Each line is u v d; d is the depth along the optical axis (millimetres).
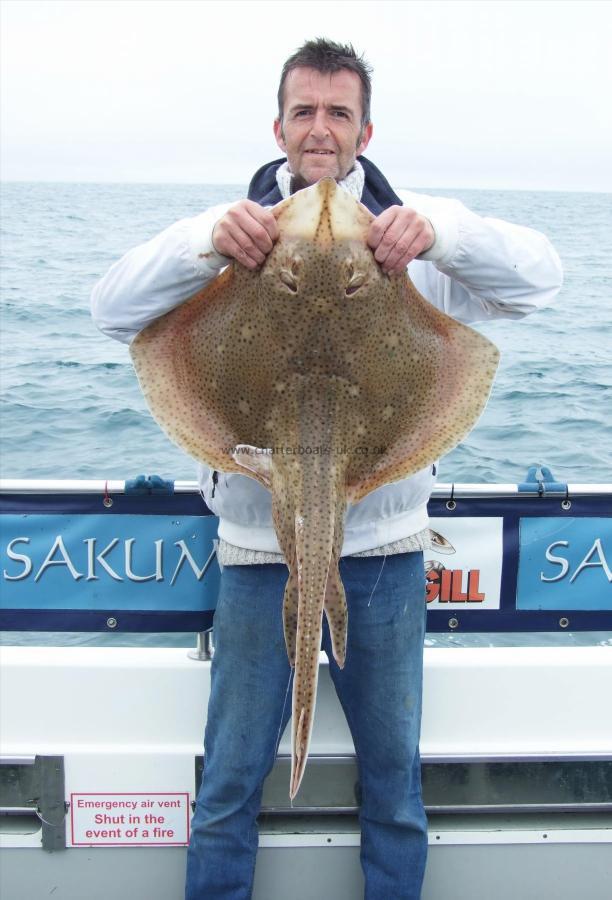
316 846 2703
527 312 2355
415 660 2516
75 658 2904
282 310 2020
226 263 2133
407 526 2477
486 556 2910
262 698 2465
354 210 1996
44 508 2834
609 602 2951
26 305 15984
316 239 1963
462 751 2719
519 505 2887
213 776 2508
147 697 2826
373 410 2121
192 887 2547
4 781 2715
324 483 2084
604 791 2744
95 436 8641
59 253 25125
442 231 2131
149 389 2201
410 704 2500
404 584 2492
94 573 2875
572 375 10719
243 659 2469
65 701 2816
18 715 2783
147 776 2713
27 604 2891
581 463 7727
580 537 2910
